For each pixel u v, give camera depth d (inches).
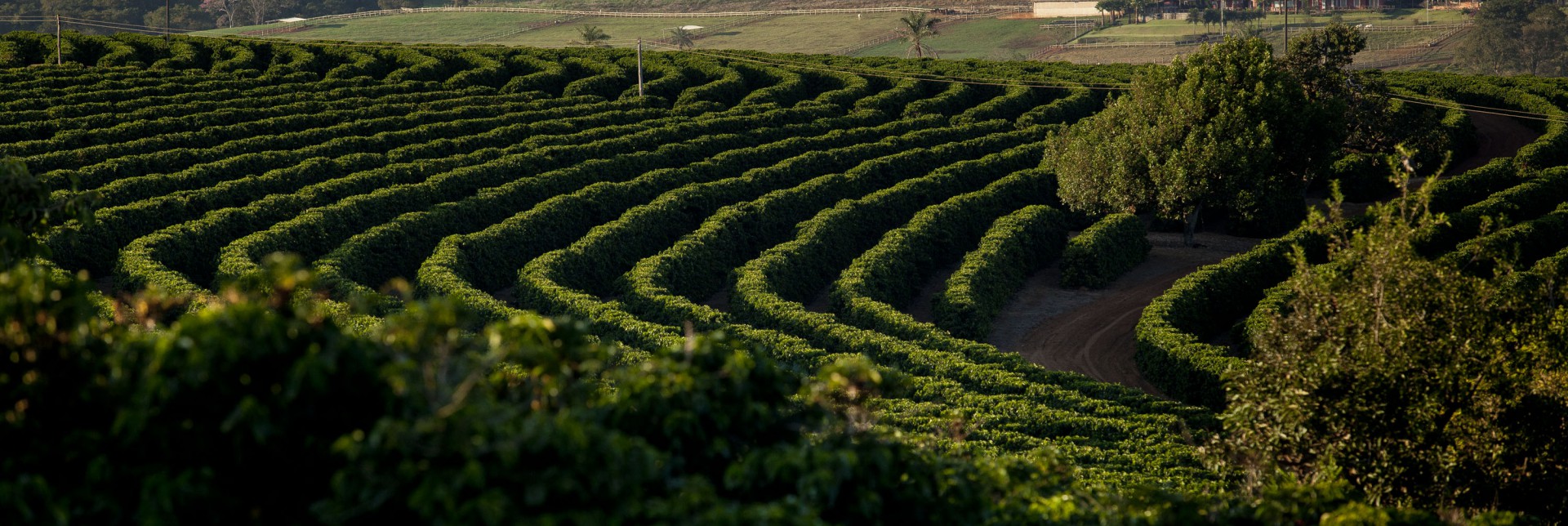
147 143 2797.7
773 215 2566.4
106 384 419.2
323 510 374.9
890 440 542.9
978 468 556.1
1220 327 2084.2
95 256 2076.8
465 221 2450.8
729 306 2183.8
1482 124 4121.6
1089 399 1453.0
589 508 387.5
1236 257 2236.7
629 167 2965.1
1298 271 910.4
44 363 418.9
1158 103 2689.5
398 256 2234.3
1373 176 3157.0
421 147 2960.1
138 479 390.6
